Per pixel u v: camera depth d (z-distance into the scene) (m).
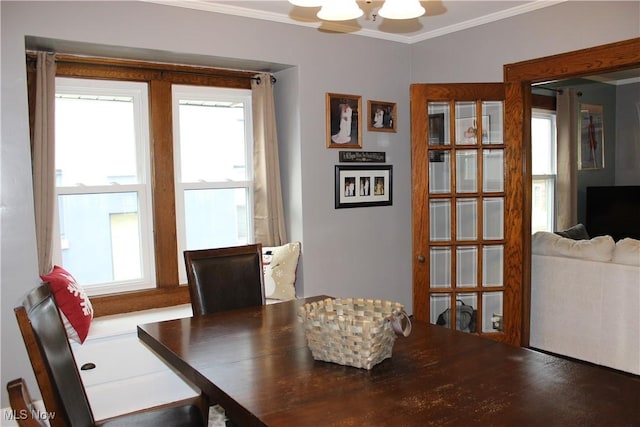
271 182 3.81
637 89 6.54
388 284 4.31
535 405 1.36
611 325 3.47
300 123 3.74
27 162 2.74
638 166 6.62
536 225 6.15
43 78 2.92
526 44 3.57
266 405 1.39
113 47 3.06
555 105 6.14
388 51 4.20
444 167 3.80
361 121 4.05
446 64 4.09
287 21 3.63
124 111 3.47
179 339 2.01
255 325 2.20
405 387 1.49
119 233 3.48
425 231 3.76
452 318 3.82
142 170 3.54
